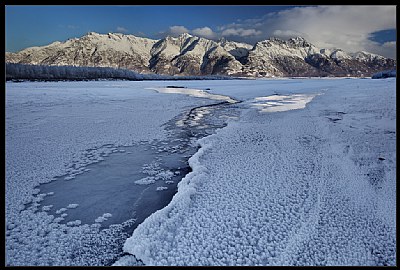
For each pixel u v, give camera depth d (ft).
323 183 23.38
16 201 22.08
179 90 120.88
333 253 15.56
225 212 19.31
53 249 16.78
